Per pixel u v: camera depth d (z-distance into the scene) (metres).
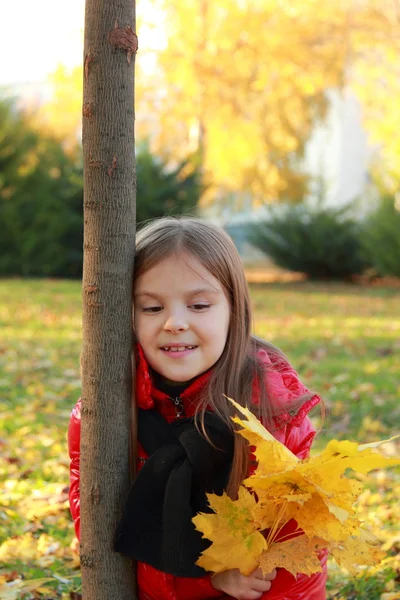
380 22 19.34
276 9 19.14
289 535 1.95
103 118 1.93
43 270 17.69
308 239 19.88
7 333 8.73
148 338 2.02
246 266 24.84
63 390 6.00
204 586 2.06
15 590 2.60
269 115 19.97
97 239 1.96
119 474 2.02
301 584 1.99
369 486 3.93
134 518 1.99
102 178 1.94
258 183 20.83
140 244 2.07
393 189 18.36
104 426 2.00
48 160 17.75
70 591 2.67
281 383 2.10
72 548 3.01
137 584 2.10
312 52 19.16
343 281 19.98
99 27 1.91
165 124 19.94
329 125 22.95
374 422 5.03
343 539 1.76
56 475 3.99
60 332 8.88
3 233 17.42
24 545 3.04
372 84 20.27
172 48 18.80
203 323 2.00
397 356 7.69
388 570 2.83
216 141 20.86
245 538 1.83
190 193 18.09
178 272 2.00
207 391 2.03
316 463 1.69
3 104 17.53
